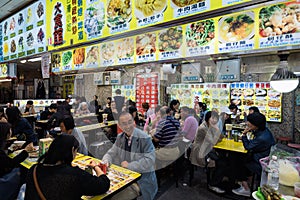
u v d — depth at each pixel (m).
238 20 1.54
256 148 2.33
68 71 2.64
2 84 8.07
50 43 2.72
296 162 1.40
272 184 1.28
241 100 4.62
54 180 1.04
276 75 2.05
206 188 2.80
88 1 2.29
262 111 4.42
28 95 7.69
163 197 2.53
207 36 1.67
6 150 2.07
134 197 1.52
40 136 4.23
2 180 1.38
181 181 2.99
